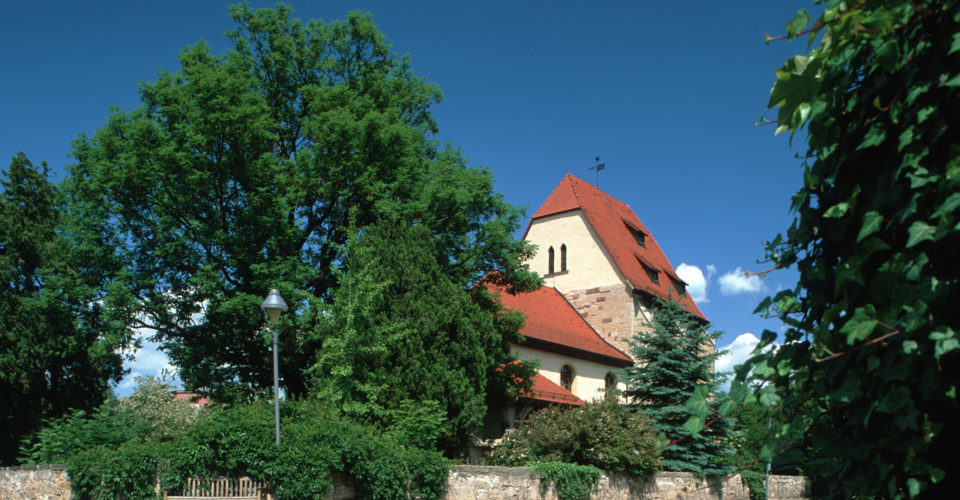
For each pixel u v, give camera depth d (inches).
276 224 809.5
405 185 868.6
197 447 538.6
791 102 121.9
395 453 589.0
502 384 890.7
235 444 544.4
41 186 1242.0
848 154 117.6
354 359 683.4
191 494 535.2
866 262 113.0
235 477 542.0
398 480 580.1
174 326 874.8
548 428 786.2
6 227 1145.4
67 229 825.5
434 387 700.7
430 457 616.7
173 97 814.5
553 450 775.7
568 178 1598.2
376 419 682.2
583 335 1358.3
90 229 826.2
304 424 588.1
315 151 839.7
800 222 124.6
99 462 542.3
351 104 883.4
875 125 109.2
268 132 812.6
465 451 889.5
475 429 751.1
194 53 849.5
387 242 780.0
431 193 860.0
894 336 102.9
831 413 121.5
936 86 102.7
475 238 898.1
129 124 828.0
